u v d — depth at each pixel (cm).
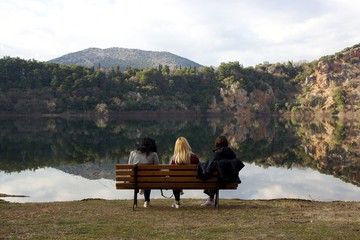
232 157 998
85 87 18462
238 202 1262
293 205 1172
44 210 1044
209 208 1045
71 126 10606
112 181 2539
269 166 3372
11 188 2258
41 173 2941
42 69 19500
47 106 16738
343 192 2134
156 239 688
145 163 1034
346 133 8431
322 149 5106
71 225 816
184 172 980
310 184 2391
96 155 4366
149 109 19325
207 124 13212
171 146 5272
